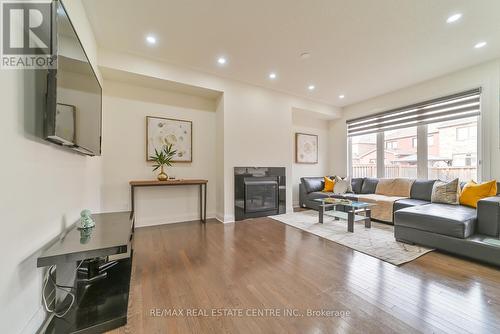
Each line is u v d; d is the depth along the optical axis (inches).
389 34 99.4
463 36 100.6
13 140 38.8
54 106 47.1
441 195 126.6
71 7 67.9
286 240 109.9
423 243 96.7
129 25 93.8
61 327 47.3
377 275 73.7
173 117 146.4
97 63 109.0
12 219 38.0
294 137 209.8
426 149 155.7
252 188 158.9
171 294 62.9
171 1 80.1
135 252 94.3
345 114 215.3
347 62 126.3
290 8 83.5
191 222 146.6
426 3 80.3
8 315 36.5
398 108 170.6
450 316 52.9
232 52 116.0
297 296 61.9
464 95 133.5
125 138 131.6
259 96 163.5
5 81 37.0
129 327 49.6
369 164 197.6
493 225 87.2
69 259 45.7
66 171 64.1
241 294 62.9
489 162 123.9
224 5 82.2
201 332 48.1
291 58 121.8
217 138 158.2
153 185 131.1
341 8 83.3
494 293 62.4
